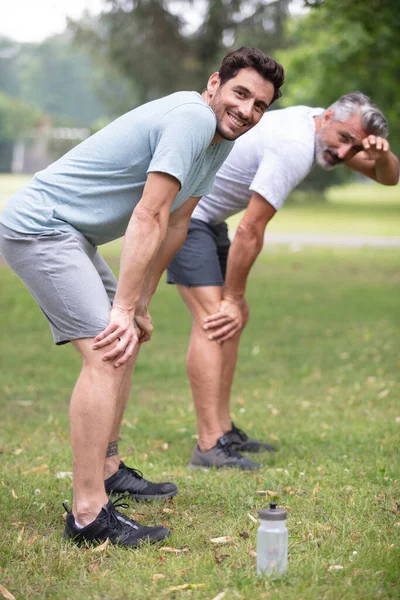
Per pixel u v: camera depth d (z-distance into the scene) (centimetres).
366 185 8544
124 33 3741
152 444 550
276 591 295
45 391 725
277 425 594
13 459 500
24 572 318
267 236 2544
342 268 1762
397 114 2312
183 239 407
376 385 732
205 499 415
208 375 492
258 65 354
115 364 345
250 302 1265
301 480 445
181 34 3756
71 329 348
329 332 1020
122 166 352
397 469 459
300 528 364
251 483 439
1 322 1095
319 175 4500
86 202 354
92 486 351
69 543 348
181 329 1045
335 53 1917
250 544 340
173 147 338
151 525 377
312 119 486
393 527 365
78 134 6397
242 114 354
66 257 348
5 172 8025
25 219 352
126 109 4672
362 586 300
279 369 819
